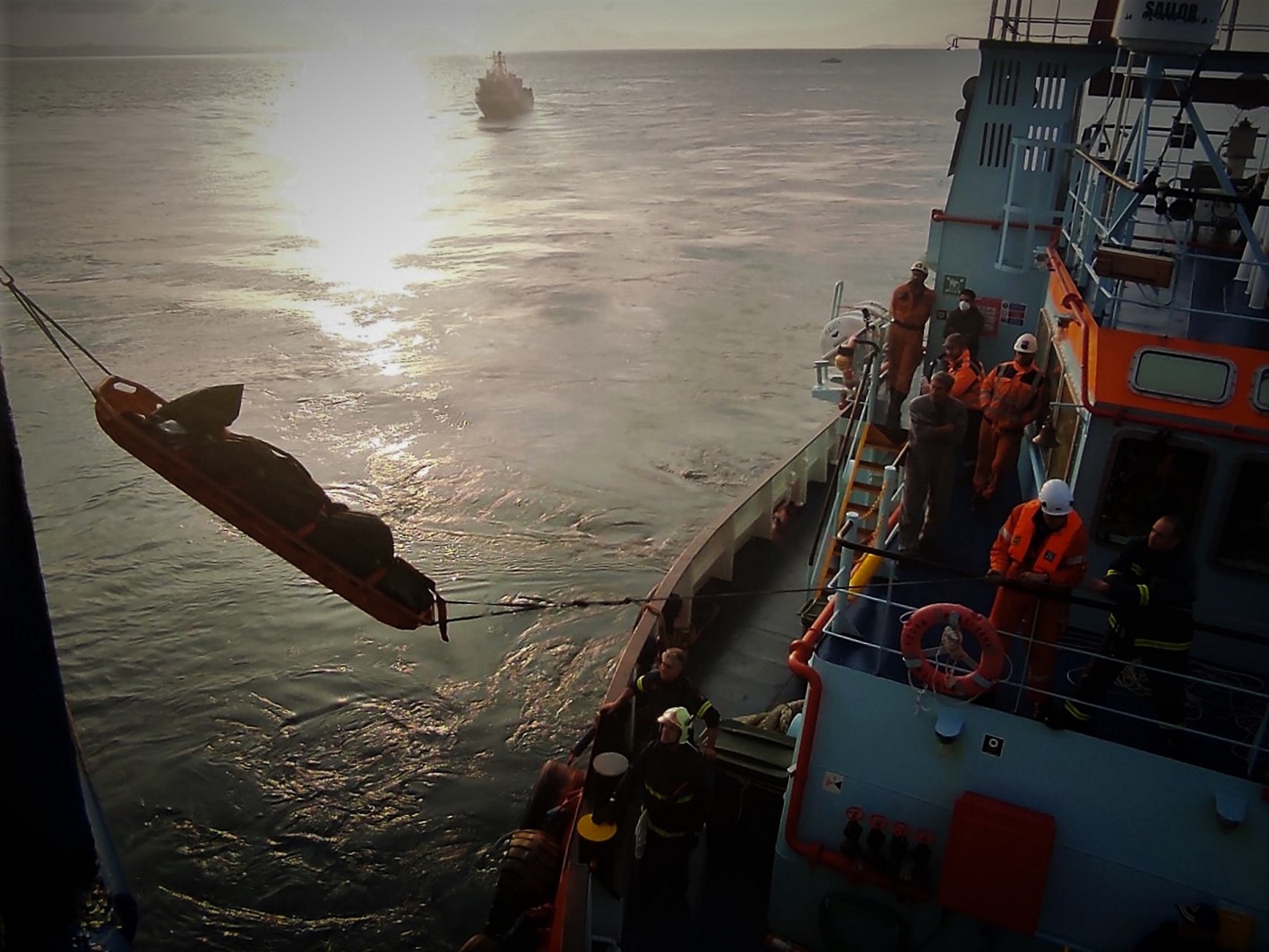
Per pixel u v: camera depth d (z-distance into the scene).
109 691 15.28
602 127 152.62
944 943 6.55
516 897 7.66
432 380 31.14
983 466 9.43
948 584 8.16
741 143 126.81
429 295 44.84
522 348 35.12
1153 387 6.78
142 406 5.15
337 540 5.05
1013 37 11.37
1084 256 8.73
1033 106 11.39
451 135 143.38
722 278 48.03
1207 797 5.74
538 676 15.52
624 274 49.22
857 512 10.05
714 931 7.62
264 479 4.98
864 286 45.78
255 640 16.45
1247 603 6.93
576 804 8.33
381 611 5.22
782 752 8.07
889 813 6.51
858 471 11.13
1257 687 6.92
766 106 193.62
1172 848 5.85
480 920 11.45
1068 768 6.02
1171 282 7.27
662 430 26.59
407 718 14.59
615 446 25.31
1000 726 6.12
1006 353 12.25
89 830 2.83
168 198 79.50
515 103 164.12
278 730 14.37
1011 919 6.11
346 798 13.14
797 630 11.68
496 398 29.33
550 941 6.98
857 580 8.08
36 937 2.69
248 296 44.16
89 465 23.39
